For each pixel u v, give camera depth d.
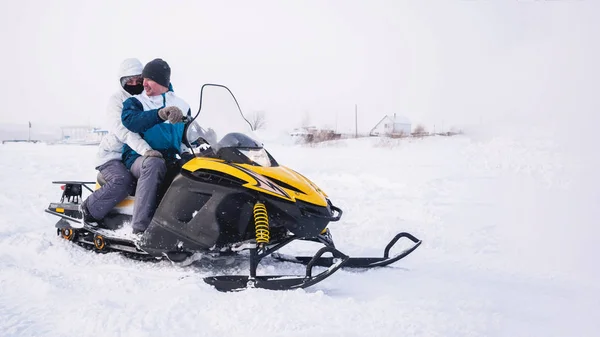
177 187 3.67
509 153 14.66
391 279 3.69
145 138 4.15
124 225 4.21
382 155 18.66
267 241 3.24
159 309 2.85
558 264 4.25
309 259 4.11
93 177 10.88
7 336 2.50
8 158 16.78
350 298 3.10
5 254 4.19
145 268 3.85
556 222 6.05
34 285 3.29
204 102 3.91
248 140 3.81
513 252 4.68
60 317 2.77
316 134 33.06
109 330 2.58
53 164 14.27
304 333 2.55
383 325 2.67
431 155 17.19
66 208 4.54
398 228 5.68
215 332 2.57
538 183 9.55
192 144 3.96
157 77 4.12
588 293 3.44
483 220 6.21
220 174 3.52
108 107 4.23
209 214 3.52
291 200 3.36
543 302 3.22
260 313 2.82
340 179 10.66
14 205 6.90
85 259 4.08
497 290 3.46
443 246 4.93
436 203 7.50
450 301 3.16
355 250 4.78
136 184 4.25
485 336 2.59
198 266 3.92
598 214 6.61
